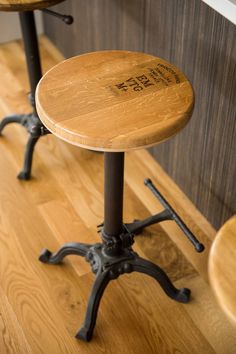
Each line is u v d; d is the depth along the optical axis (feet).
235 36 4.87
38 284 5.86
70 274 5.95
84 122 4.00
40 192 6.91
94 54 4.77
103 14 7.23
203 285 5.84
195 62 5.61
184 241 6.27
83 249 5.63
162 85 4.38
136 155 7.42
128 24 6.67
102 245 5.54
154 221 5.74
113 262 5.37
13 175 7.15
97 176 7.16
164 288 5.59
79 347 5.32
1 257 6.12
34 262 6.07
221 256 3.02
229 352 5.27
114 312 5.61
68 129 3.94
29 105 8.29
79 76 4.48
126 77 4.48
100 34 7.60
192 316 5.56
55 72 4.53
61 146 7.59
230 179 5.76
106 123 3.99
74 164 7.32
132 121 4.01
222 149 5.71
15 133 7.82
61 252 5.82
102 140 3.86
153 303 5.68
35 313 5.59
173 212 5.71
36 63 6.72
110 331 5.45
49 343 5.35
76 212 6.65
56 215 6.61
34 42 6.56
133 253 5.49
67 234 6.39
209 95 5.59
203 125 5.89
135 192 6.88
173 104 4.18
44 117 4.10
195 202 6.64
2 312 5.59
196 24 5.34
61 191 6.93
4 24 9.52
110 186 4.84
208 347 5.31
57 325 5.50
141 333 5.43
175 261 6.08
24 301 5.69
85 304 5.68
